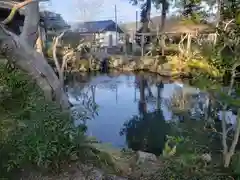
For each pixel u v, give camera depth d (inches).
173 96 452.8
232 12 165.9
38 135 126.3
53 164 137.3
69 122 144.8
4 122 134.3
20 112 143.8
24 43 215.8
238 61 146.9
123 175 157.6
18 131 129.3
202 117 297.4
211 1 521.7
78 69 723.4
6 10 397.4
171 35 829.8
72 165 144.6
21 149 123.0
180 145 190.2
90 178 137.3
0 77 168.6
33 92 176.6
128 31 1259.8
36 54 226.2
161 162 175.8
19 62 213.3
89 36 1072.8
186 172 148.3
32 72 219.3
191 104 378.6
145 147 249.9
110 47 1064.8
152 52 859.4
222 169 152.3
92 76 717.3
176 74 642.8
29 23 228.1
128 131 296.7
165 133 282.8
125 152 205.9
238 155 161.3
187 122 288.0
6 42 204.5
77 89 542.6
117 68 796.0
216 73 161.0
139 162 179.2
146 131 294.2
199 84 167.8
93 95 487.8
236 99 146.8
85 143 160.9
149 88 559.5
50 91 223.6
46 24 751.1
